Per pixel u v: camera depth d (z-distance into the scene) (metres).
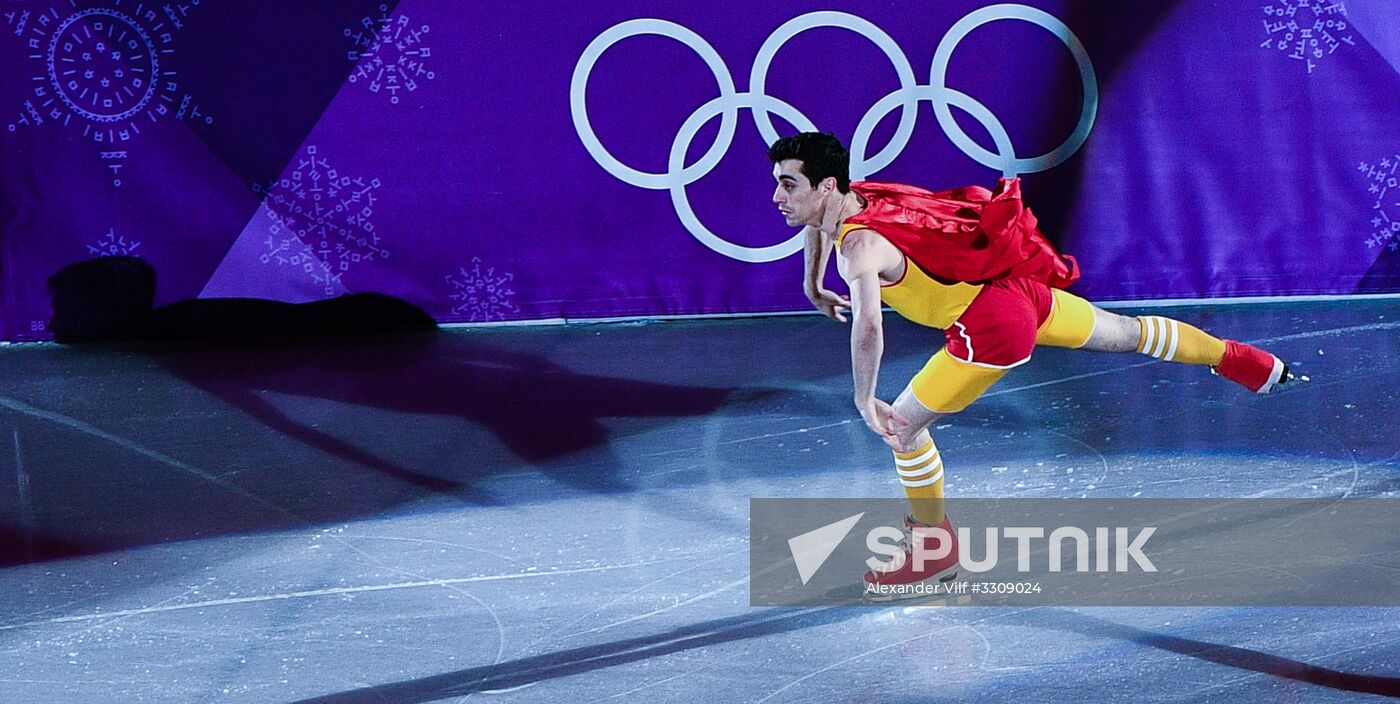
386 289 16.78
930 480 8.83
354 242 16.64
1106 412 12.56
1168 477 10.80
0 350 16.42
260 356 15.82
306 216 16.53
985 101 16.52
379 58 16.25
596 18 16.23
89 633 8.62
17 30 15.99
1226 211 16.69
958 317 8.62
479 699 7.59
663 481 11.25
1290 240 16.72
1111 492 10.53
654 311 17.00
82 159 16.30
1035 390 13.34
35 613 8.95
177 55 16.11
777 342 15.77
